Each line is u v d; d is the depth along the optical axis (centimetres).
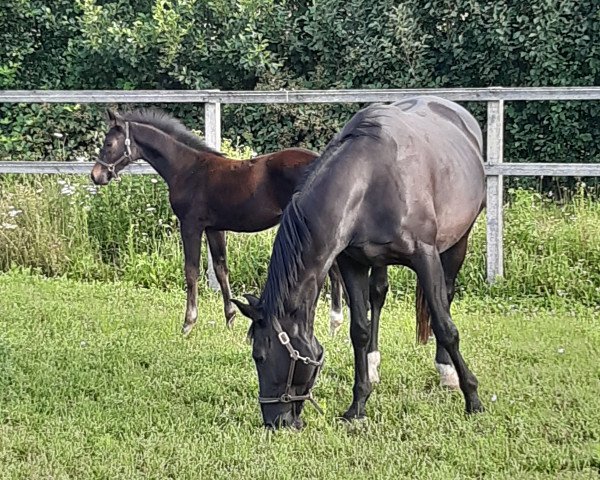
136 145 705
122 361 589
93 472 419
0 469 418
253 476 405
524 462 411
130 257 846
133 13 1209
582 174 742
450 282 564
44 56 1221
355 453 427
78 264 857
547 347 593
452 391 520
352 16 1106
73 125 1180
